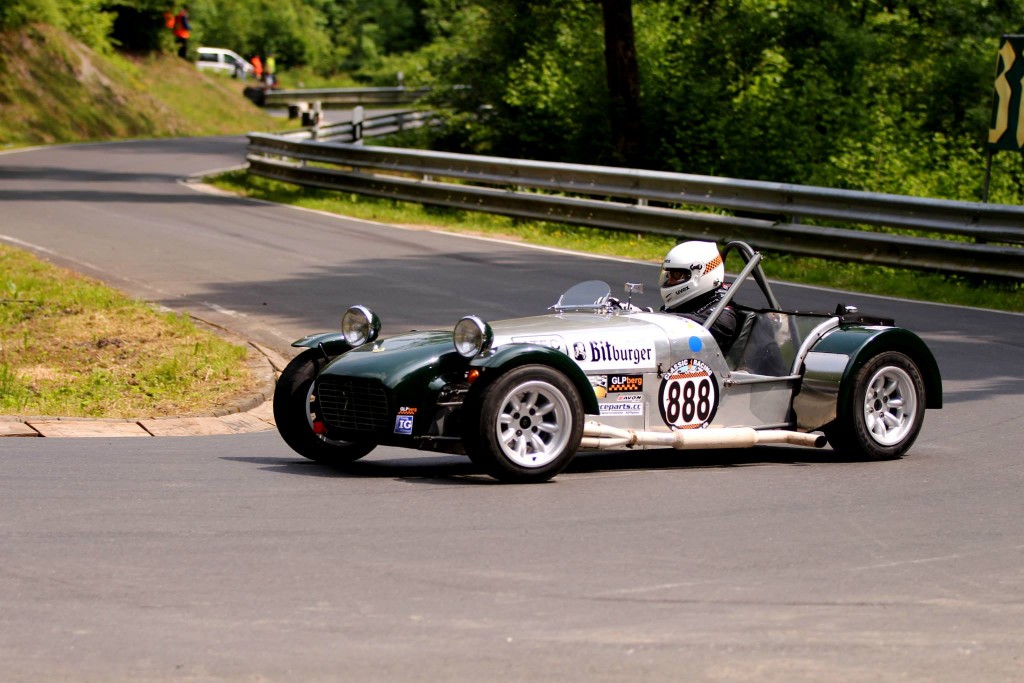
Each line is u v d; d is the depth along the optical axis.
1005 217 27.41
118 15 95.44
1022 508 11.52
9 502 11.26
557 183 37.53
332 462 13.70
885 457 13.82
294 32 138.88
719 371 13.33
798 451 14.49
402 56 133.38
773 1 50.31
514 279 27.66
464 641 7.82
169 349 20.33
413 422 12.14
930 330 22.69
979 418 16.11
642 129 49.62
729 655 7.64
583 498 11.63
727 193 33.03
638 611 8.41
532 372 11.95
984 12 53.28
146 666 7.39
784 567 9.48
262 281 27.12
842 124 46.25
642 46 51.19
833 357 13.68
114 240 33.03
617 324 13.01
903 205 29.08
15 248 30.23
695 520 10.85
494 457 11.88
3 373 18.30
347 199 44.47
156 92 91.94
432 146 62.34
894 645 7.87
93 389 18.14
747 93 47.75
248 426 16.34
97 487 11.96
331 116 97.50
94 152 66.62
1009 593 8.95
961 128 50.75
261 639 7.84
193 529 10.39
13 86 76.00
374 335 13.70
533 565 9.41
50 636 7.88
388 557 9.60
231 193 47.69
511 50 55.44
